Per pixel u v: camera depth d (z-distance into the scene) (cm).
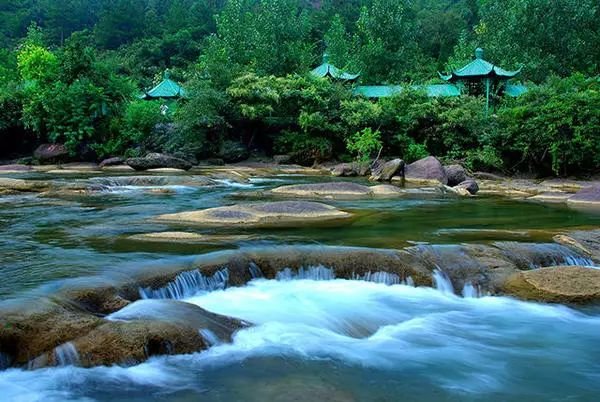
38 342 555
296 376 561
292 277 859
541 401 541
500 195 2011
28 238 1013
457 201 1762
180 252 885
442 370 602
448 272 877
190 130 3180
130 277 741
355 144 3038
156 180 2039
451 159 3023
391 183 2330
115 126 3188
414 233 1115
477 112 3136
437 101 3231
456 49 5362
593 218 1398
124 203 1543
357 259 877
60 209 1402
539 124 2764
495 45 4981
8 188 1723
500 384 575
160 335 567
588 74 4791
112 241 980
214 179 2261
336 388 541
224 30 4612
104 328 566
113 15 7912
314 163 3262
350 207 1536
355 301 790
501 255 935
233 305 746
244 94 3294
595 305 805
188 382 536
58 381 525
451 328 727
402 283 862
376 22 5403
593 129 2667
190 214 1247
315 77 3591
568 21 5078
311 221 1249
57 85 3181
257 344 629
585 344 685
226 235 1047
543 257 955
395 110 3278
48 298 633
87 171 2667
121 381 528
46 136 3328
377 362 612
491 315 775
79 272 757
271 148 3547
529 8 5081
